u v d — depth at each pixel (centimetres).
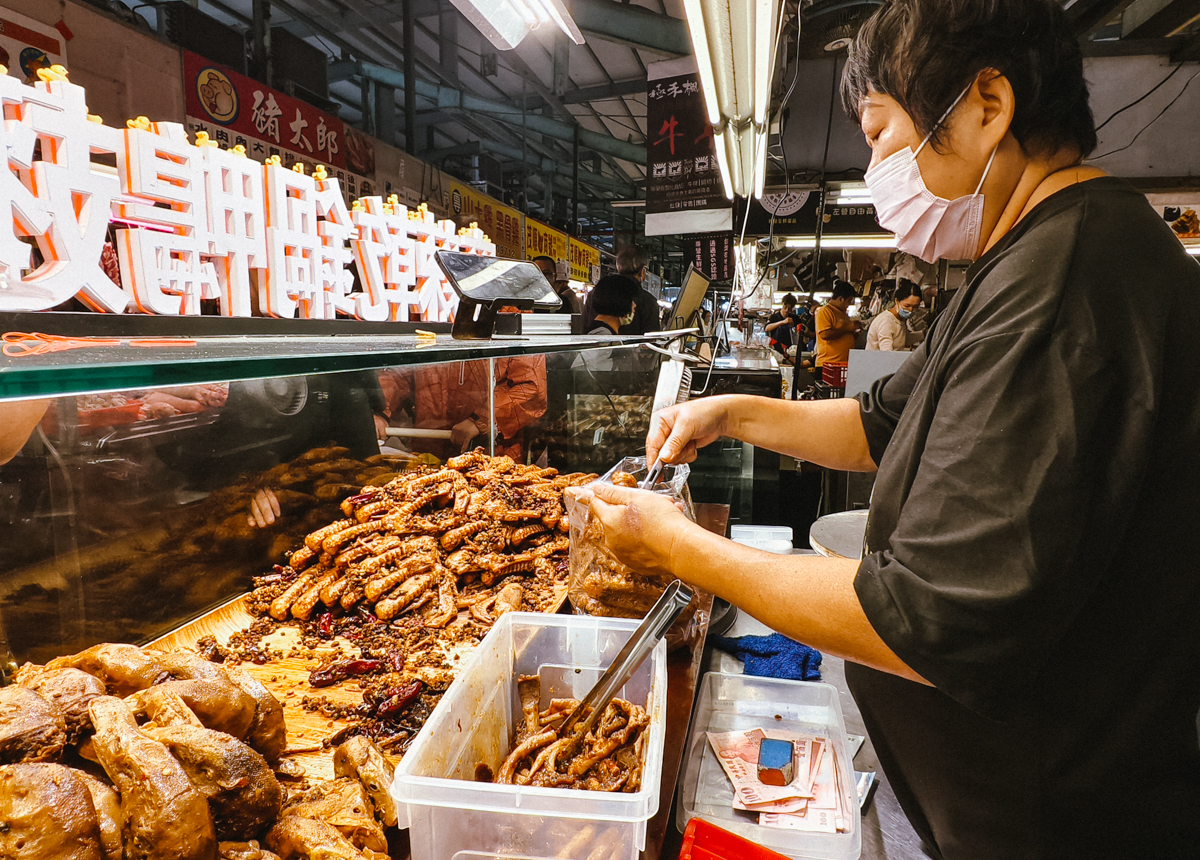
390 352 106
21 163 121
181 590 162
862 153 634
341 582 175
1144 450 76
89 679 87
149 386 65
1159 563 84
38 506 131
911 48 92
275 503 188
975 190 98
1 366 57
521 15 263
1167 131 560
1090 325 77
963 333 90
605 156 1487
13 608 129
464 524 205
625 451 371
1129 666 88
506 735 125
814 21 429
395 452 235
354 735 123
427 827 84
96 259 135
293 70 557
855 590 83
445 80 921
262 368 79
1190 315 81
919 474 85
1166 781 91
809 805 127
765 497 482
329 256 202
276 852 83
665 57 864
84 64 373
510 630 128
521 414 290
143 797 71
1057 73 88
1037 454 75
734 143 385
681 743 122
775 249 747
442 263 181
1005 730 95
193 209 159
